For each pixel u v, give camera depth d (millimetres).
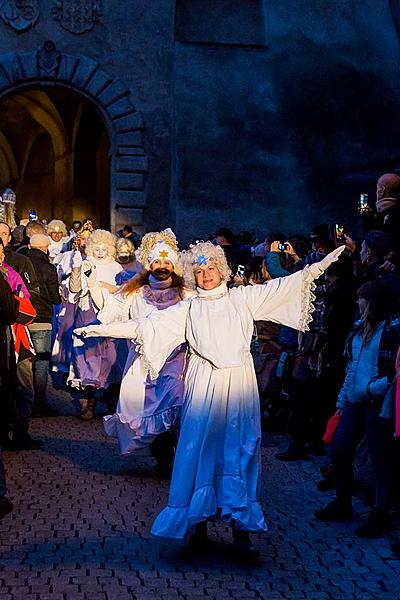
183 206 19984
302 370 7664
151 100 20391
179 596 4574
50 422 9633
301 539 5617
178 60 20578
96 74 20109
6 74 19672
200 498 4977
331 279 7531
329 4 21609
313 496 6691
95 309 9883
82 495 6598
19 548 5336
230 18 21453
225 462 5047
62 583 4742
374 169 20781
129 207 20219
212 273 5324
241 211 20156
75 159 27500
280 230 20234
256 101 20703
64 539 5523
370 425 5691
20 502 6391
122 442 7035
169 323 5340
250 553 5066
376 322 5750
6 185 33062
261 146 20500
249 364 5262
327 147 20750
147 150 20375
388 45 21672
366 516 6133
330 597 4609
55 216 29203
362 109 21094
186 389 5277
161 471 7172
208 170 20203
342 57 21312
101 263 9562
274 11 21359
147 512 6160
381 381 5555
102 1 20266
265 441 8703
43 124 28641
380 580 4883
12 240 12234
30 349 7875
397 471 6191
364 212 8359
